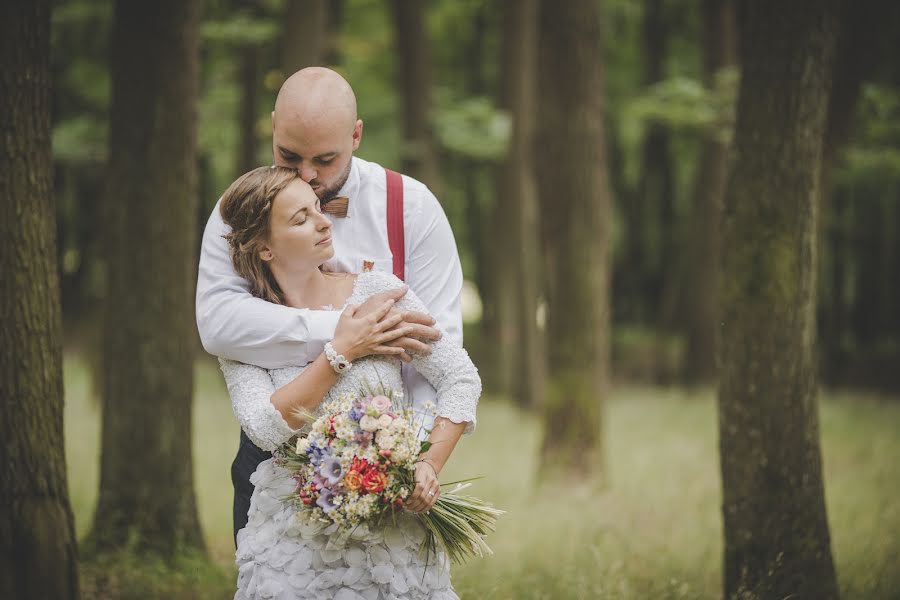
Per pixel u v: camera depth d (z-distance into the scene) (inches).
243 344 137.0
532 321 687.7
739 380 210.7
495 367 826.2
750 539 210.4
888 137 501.4
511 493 394.6
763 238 206.7
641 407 676.1
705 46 707.4
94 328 532.4
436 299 150.3
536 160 413.7
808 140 205.3
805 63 202.7
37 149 163.0
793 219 205.9
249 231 136.0
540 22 407.8
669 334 943.0
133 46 256.8
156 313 260.7
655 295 1075.3
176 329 262.8
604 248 411.5
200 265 144.1
